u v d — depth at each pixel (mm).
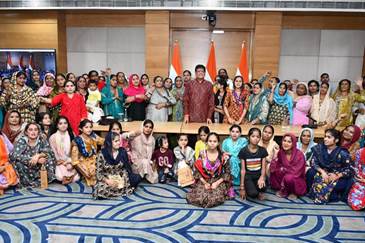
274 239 2496
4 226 2658
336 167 3287
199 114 4375
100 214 2906
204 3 5965
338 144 3689
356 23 6230
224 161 3248
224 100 4547
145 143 3738
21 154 3508
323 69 6410
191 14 6281
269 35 6137
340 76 6406
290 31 6340
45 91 4488
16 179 3482
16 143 3549
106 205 3109
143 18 6453
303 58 6398
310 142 3646
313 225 2744
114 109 4742
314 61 6398
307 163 3568
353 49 6328
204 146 3658
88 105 4484
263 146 3676
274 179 3496
